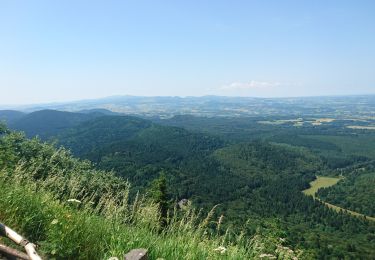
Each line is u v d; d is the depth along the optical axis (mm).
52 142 16469
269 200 132125
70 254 4449
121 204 5734
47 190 6727
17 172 6902
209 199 112938
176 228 5332
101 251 4617
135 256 3719
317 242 72125
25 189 6117
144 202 5766
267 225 6770
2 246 4070
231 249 4930
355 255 68500
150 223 5418
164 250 4613
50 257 4332
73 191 6305
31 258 3889
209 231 5258
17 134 15219
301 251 5914
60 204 5840
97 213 5664
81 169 15883
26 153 14102
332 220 109000
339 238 86312
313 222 108062
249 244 5219
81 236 4703
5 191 5785
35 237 4898
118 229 5082
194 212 5441
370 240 89188
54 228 4574
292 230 80812
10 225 4906
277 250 5484
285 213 116250
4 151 10320
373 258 68562
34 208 5445
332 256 66750
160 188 16281
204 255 4688
